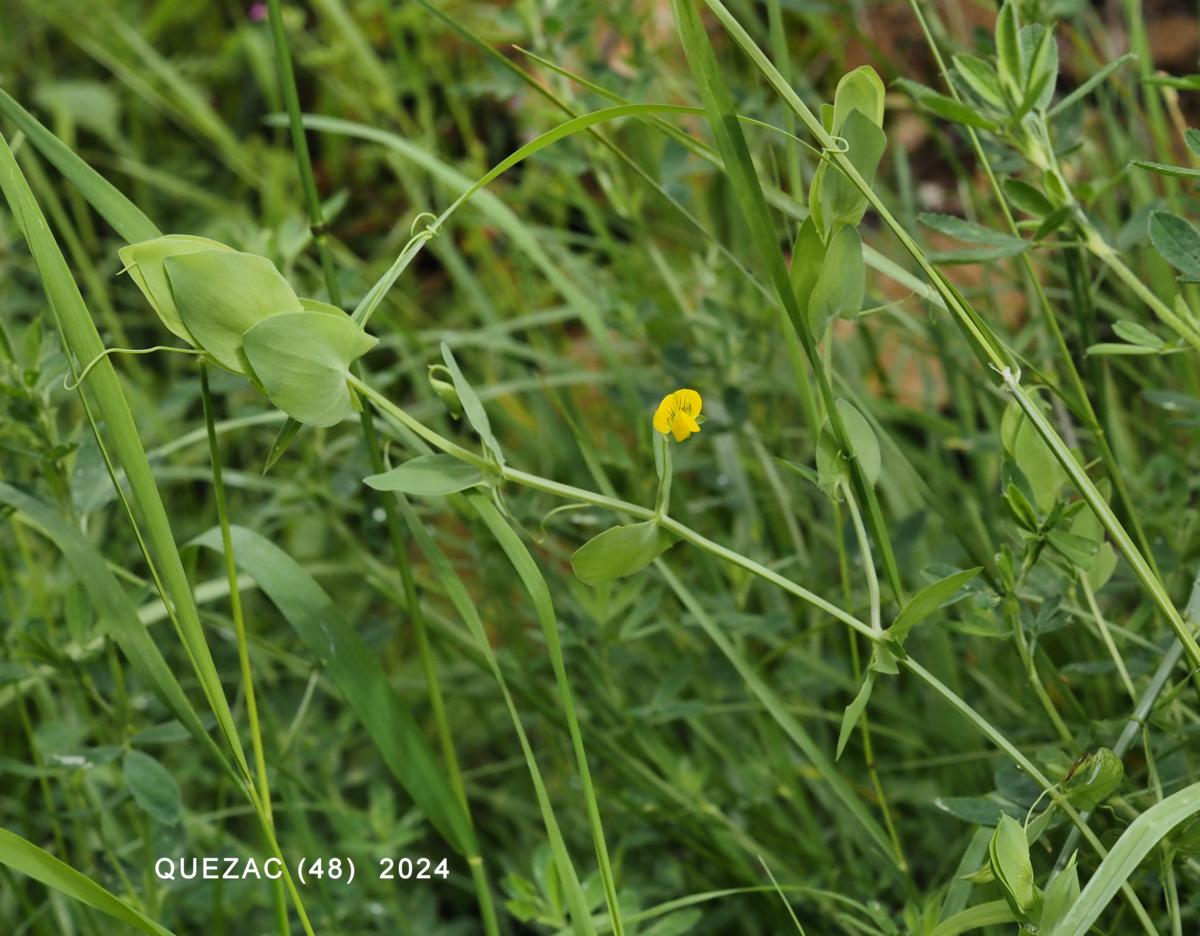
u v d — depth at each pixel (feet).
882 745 3.05
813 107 3.26
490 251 4.16
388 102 4.12
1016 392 2.28
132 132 5.16
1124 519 2.65
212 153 5.09
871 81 2.28
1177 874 2.56
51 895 2.83
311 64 4.62
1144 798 2.55
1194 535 2.75
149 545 3.51
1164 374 3.07
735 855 2.83
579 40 3.08
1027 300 3.16
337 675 2.48
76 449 2.64
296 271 4.05
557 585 3.01
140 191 4.76
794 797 2.86
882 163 4.43
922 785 2.96
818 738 2.99
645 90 3.05
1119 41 4.05
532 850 3.11
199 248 2.20
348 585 3.69
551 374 3.74
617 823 3.03
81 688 2.70
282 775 2.82
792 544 3.27
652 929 2.60
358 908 2.89
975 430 3.06
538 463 3.61
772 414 3.17
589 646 2.86
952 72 2.55
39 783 3.17
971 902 2.58
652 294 3.67
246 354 2.21
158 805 2.59
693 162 3.03
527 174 3.91
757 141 3.07
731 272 3.18
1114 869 2.22
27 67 5.16
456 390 2.29
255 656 3.07
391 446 3.08
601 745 2.81
